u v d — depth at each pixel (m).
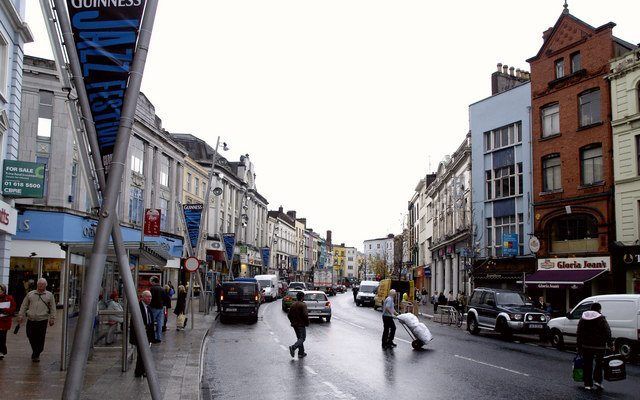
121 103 6.32
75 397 5.52
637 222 25.81
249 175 73.00
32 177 19.50
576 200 28.95
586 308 17.56
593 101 28.84
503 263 33.47
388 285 42.47
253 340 19.50
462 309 33.00
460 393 10.45
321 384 11.23
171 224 44.94
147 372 6.41
